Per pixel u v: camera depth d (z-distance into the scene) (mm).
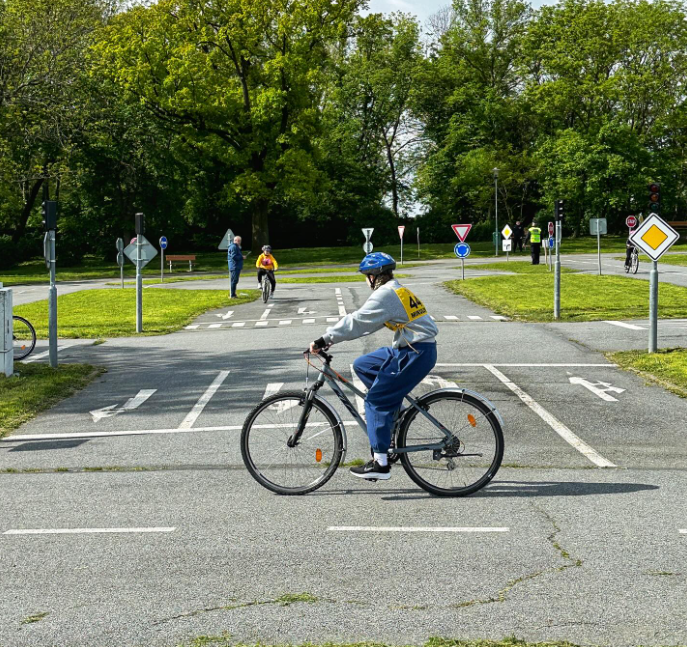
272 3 52375
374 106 73062
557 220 19516
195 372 13016
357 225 73562
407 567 4855
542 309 21328
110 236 60906
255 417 6590
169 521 5848
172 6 52750
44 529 5715
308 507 6145
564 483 6730
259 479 6566
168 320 22094
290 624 4094
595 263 40906
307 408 6527
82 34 48250
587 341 15383
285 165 52250
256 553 5141
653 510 5938
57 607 4355
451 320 19719
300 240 77000
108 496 6562
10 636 4016
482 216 74938
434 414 6414
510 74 72688
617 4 65500
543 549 5141
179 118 55438
